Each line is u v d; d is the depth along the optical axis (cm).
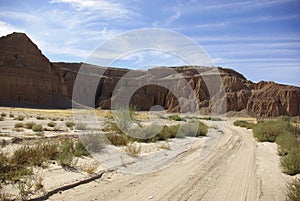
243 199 827
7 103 9100
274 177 1122
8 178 872
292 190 852
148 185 949
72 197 795
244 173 1169
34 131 2331
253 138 2809
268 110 12738
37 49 11906
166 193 859
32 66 10894
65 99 11212
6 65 9981
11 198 729
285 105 13038
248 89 14538
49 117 4491
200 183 983
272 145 2188
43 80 10762
